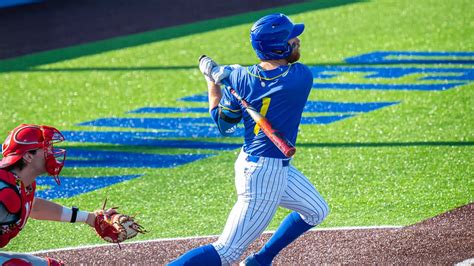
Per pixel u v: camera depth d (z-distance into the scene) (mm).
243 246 14477
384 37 44656
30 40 48375
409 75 36469
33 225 21125
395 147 26438
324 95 33844
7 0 57875
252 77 14359
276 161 14305
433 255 17469
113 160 26656
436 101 31812
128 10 55625
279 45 14312
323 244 18531
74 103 34344
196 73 38906
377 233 19125
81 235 20266
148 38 47406
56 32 50125
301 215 15414
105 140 29047
